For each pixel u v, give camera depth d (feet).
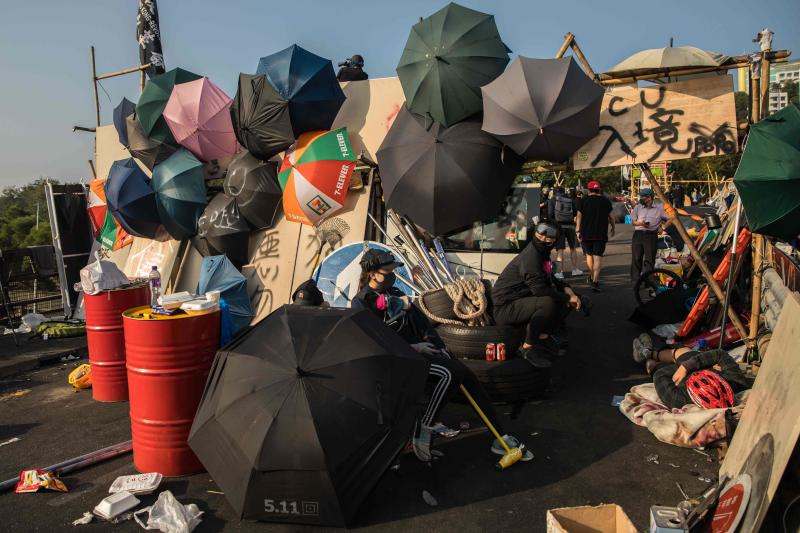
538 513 11.78
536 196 22.66
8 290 31.63
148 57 34.27
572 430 15.52
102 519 12.10
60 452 15.72
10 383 22.34
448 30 20.72
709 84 19.44
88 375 20.98
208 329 13.93
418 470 13.67
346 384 11.30
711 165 120.57
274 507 11.14
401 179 20.93
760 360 17.97
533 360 17.26
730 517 9.03
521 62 19.29
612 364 20.72
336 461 10.90
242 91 24.02
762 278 20.85
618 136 20.43
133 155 29.63
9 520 12.14
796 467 8.65
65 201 32.81
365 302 14.28
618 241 64.44
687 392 14.97
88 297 19.33
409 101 21.49
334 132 24.14
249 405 11.25
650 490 12.44
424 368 12.36
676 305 23.88
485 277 22.75
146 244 31.50
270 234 26.86
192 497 12.83
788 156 13.88
